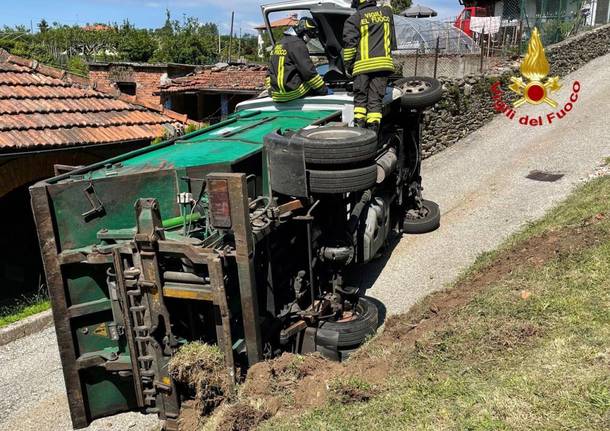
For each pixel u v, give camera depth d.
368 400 3.71
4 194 7.97
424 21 19.27
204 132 5.67
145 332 3.83
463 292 5.46
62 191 3.89
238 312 4.18
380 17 6.05
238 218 3.68
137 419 4.88
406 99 7.55
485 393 3.42
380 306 6.21
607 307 4.20
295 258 5.06
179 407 3.94
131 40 41.19
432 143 12.62
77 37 42.69
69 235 3.94
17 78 9.48
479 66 16.23
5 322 6.89
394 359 4.21
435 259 7.45
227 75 21.12
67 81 10.08
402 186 7.74
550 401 3.22
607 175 9.05
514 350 3.91
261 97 6.96
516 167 10.91
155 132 9.41
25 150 7.77
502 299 4.71
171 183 4.26
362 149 4.65
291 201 4.70
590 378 3.33
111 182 4.05
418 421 3.30
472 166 11.49
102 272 4.04
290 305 4.88
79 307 3.98
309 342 4.92
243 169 4.52
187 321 4.05
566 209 7.52
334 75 6.93
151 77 23.34
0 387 5.59
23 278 9.02
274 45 6.96
